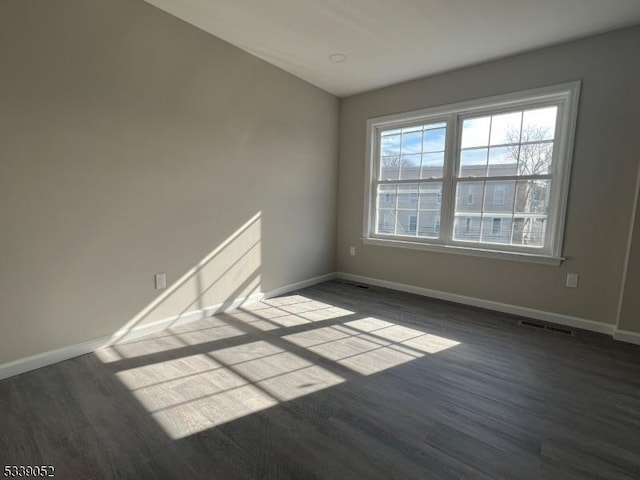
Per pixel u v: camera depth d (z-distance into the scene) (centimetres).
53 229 203
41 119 192
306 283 410
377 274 416
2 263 186
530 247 309
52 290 206
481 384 196
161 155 251
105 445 143
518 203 313
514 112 309
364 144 410
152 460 136
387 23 248
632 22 243
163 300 264
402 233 395
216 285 304
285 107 350
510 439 151
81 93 207
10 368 193
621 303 259
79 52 204
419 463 136
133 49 228
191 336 257
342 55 304
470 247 341
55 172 200
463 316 310
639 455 142
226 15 244
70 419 159
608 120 261
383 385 193
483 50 290
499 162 321
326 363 218
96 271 224
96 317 227
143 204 244
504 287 322
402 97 372
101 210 223
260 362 218
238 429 155
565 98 281
